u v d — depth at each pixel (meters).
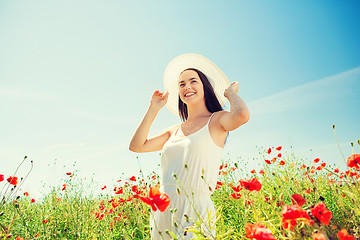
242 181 1.50
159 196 1.23
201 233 1.22
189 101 1.99
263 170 3.47
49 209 3.44
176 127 2.10
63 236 2.68
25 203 3.67
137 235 2.72
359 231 1.41
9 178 2.41
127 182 4.18
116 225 3.19
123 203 3.66
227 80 2.32
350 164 1.66
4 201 2.38
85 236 2.78
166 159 1.75
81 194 4.02
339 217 1.92
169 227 1.51
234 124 1.55
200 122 1.83
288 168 3.23
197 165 1.57
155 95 2.15
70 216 3.18
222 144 1.74
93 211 3.66
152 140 2.08
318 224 1.09
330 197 2.44
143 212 3.05
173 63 2.49
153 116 2.08
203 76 2.12
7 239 2.05
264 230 0.99
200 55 2.33
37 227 2.74
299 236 1.12
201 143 1.61
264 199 1.69
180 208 1.51
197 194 1.54
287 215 1.09
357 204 1.51
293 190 2.43
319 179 2.94
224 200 2.87
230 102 1.65
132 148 1.99
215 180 1.66
